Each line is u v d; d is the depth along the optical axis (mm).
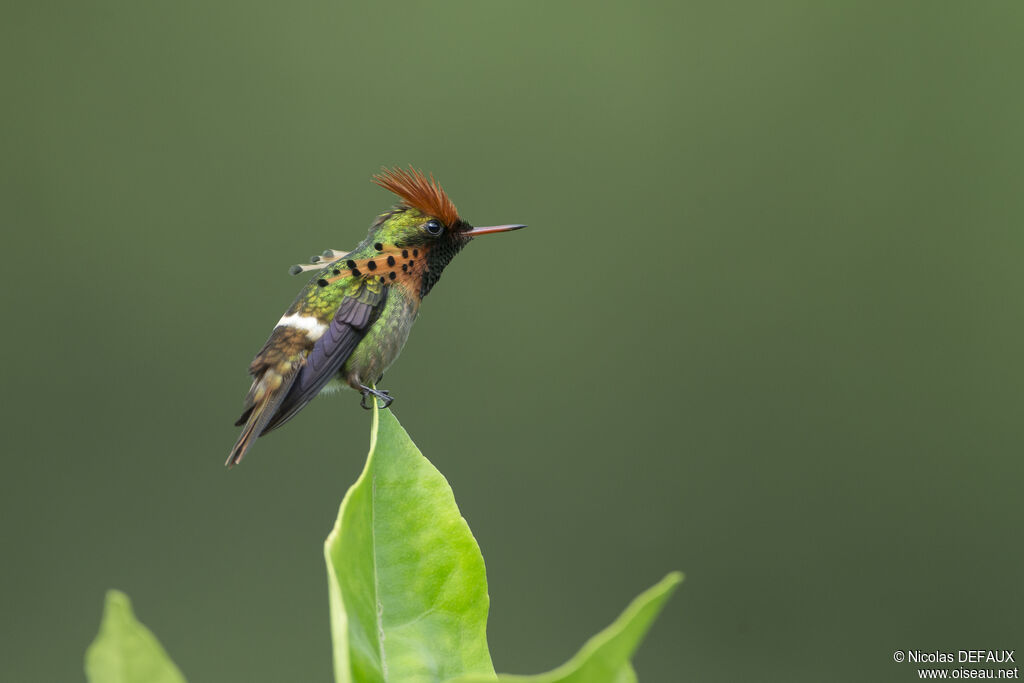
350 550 736
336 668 532
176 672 493
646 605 452
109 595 494
